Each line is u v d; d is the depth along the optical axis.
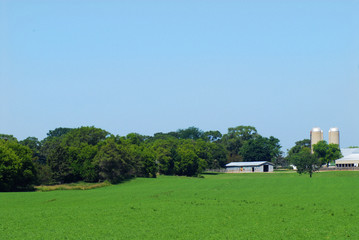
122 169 124.56
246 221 47.47
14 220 49.19
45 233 41.31
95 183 119.31
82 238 38.91
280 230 42.00
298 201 67.00
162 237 39.19
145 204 63.88
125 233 41.06
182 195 80.00
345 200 68.00
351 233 40.56
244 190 89.50
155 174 145.38
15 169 97.06
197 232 41.28
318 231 41.53
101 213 53.84
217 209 57.09
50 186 105.00
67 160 123.38
